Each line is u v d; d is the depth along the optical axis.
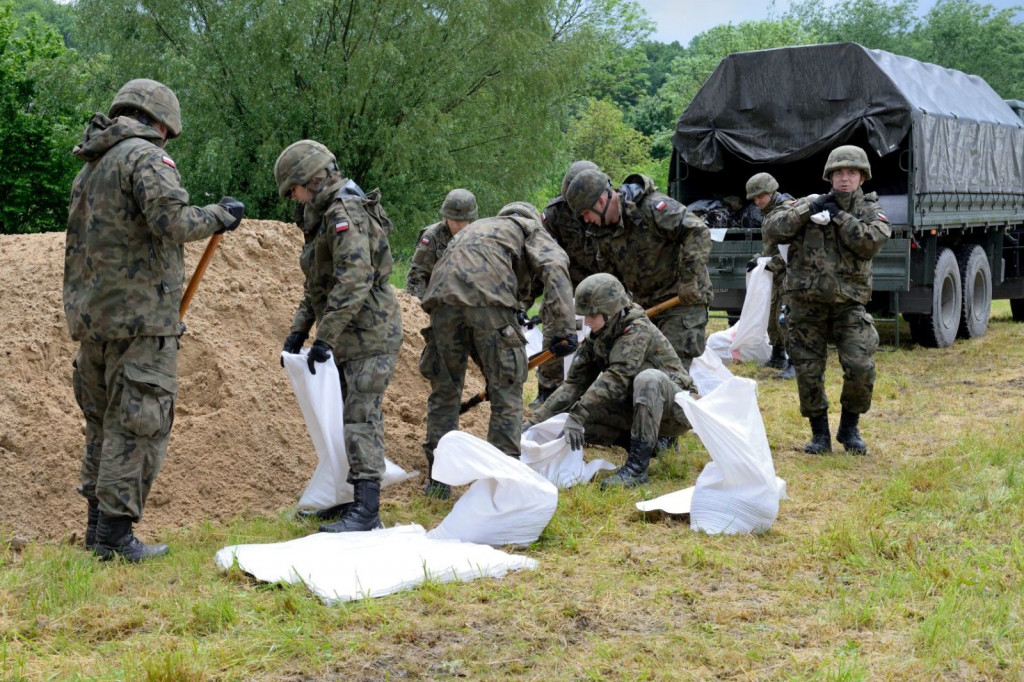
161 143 4.43
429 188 24.16
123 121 4.23
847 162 6.25
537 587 4.07
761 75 11.15
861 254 6.34
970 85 13.53
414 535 4.61
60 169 27.31
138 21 22.42
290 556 4.25
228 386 5.73
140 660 3.27
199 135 22.05
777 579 4.23
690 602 3.95
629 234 6.55
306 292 5.18
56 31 28.78
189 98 21.70
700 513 4.93
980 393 8.90
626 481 5.71
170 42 22.52
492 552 4.36
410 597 3.90
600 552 4.59
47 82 24.62
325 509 5.07
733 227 11.60
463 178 24.38
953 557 4.43
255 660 3.30
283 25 21.36
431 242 7.88
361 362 4.94
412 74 23.19
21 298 5.97
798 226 6.39
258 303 6.58
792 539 4.80
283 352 4.92
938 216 11.12
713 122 11.44
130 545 4.34
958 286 11.80
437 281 5.37
